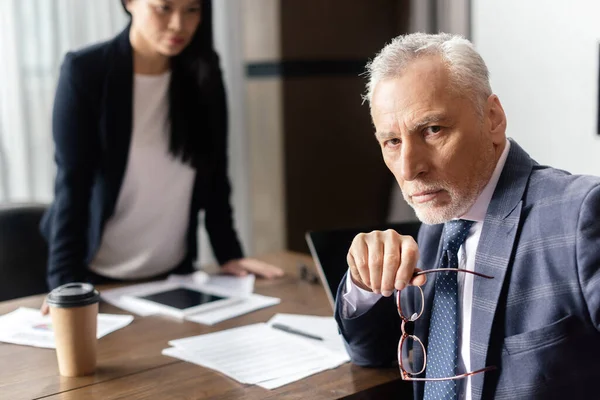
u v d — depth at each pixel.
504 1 2.96
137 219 2.25
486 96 1.22
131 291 2.04
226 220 2.38
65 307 1.41
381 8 4.06
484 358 1.19
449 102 1.17
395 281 1.20
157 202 2.26
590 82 2.65
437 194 1.22
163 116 2.22
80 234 2.09
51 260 2.08
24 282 2.44
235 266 2.27
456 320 1.26
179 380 1.40
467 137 1.19
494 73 3.04
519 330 1.18
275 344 1.59
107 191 2.15
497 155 1.28
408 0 3.94
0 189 3.31
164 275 2.28
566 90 2.75
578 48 2.68
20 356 1.56
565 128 2.77
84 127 2.08
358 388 1.36
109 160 2.13
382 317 1.43
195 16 2.06
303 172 3.95
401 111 1.18
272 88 3.88
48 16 3.38
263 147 4.00
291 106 3.86
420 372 1.29
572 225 1.13
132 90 2.13
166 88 2.21
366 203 4.20
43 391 1.37
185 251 2.38
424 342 1.37
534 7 2.84
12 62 3.29
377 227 1.79
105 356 1.54
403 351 1.46
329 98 3.98
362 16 4.02
